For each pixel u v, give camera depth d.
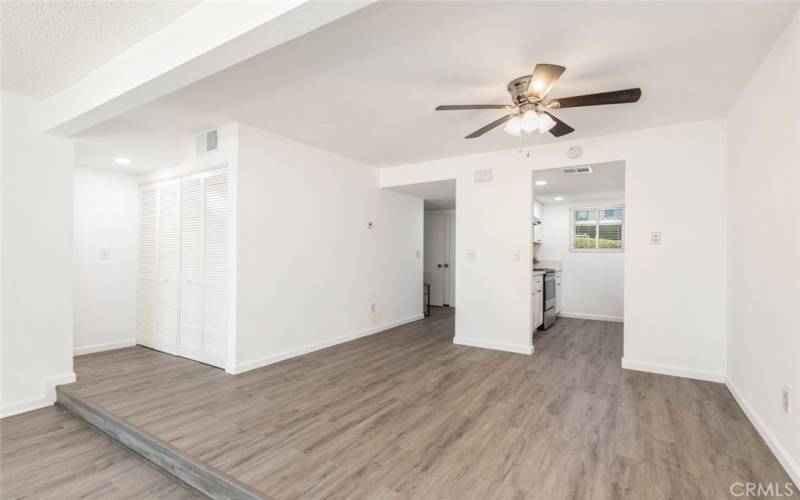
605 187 5.44
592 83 2.56
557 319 6.39
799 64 1.77
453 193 5.80
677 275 3.40
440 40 2.04
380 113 3.16
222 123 3.44
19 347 2.79
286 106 3.00
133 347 4.45
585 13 1.80
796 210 1.82
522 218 4.20
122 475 2.06
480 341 4.44
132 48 2.08
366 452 2.11
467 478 1.88
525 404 2.78
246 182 3.48
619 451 2.12
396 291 5.67
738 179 2.83
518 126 2.52
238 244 3.43
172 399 2.84
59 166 2.96
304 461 2.02
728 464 1.98
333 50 2.14
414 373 3.49
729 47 2.11
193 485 1.97
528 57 2.22
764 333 2.24
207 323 3.73
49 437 2.46
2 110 2.67
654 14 1.81
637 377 3.37
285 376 3.38
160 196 4.27
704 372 3.29
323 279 4.34
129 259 4.52
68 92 2.59
